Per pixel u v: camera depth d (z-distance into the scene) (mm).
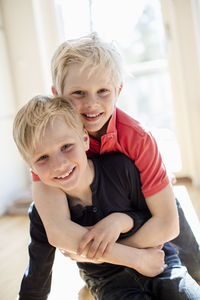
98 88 857
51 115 792
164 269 887
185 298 801
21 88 2262
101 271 923
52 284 1163
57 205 853
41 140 780
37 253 932
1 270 1295
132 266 821
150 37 2387
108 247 789
